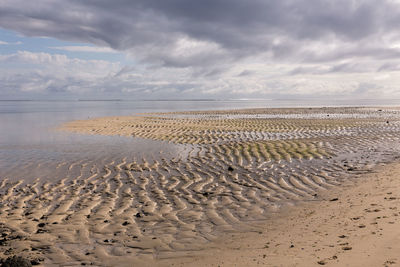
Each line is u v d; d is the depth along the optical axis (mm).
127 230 8164
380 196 9461
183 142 22578
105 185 12320
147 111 65812
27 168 15023
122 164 15836
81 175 13805
